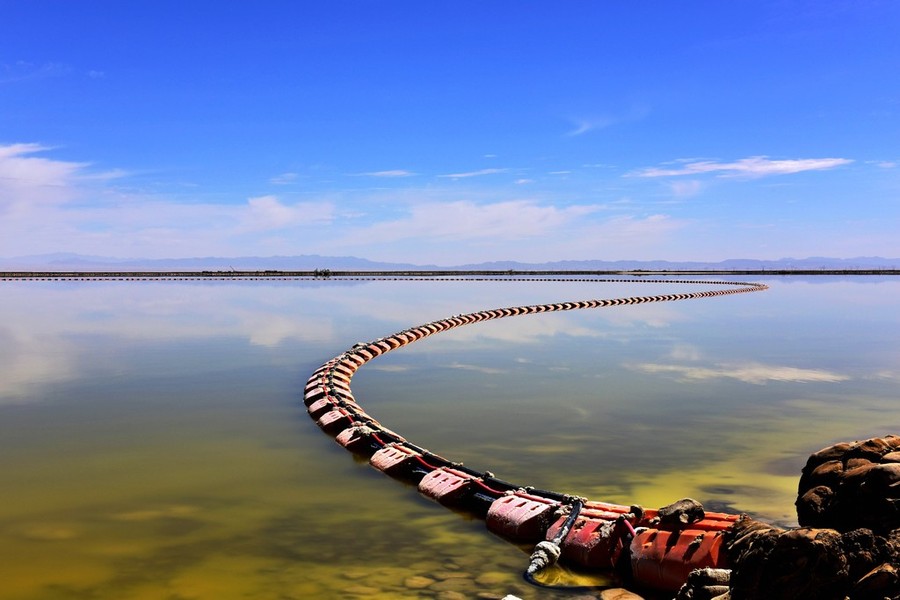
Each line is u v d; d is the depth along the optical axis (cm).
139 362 1986
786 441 1166
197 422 1311
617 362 2006
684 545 669
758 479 973
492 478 918
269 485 973
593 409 1405
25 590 676
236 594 667
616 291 5819
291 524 837
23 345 2325
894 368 1900
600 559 720
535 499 836
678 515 703
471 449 1125
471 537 807
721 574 584
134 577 701
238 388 1622
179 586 683
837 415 1349
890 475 564
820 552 492
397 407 1427
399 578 701
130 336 2569
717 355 2144
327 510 884
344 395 1429
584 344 2409
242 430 1258
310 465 1065
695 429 1246
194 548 768
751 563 511
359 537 802
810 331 2792
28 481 980
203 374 1800
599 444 1152
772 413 1367
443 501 903
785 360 2044
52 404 1454
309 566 726
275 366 1923
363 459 1103
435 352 2217
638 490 931
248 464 1065
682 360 2044
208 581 693
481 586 687
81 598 661
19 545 775
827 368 1900
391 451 1064
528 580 700
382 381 1714
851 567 500
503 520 810
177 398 1515
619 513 777
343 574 708
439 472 966
